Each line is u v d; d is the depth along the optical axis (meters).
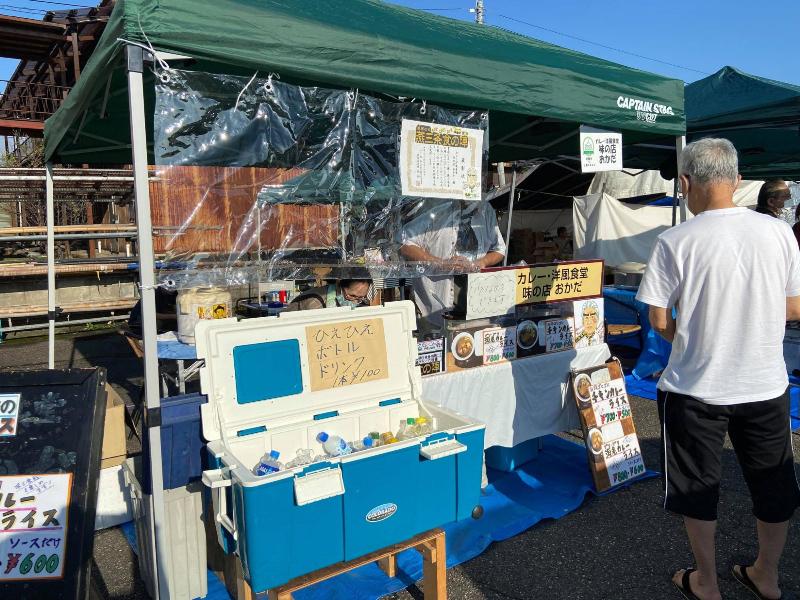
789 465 2.29
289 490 1.83
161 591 2.19
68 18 11.16
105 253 10.13
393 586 2.57
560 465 3.80
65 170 6.10
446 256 3.18
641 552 2.85
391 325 2.60
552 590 2.57
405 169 2.80
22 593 1.76
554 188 11.44
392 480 2.05
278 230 2.54
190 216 2.28
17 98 13.93
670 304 2.29
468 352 3.12
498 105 2.89
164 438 2.24
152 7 1.95
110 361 7.16
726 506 3.27
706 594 2.34
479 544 2.89
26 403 1.92
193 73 2.18
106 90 2.77
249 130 2.38
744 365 2.17
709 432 2.23
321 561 1.93
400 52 2.56
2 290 8.49
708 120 5.23
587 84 3.26
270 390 2.28
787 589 2.51
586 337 3.70
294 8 2.29
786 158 7.05
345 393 2.45
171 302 4.33
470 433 2.24
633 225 10.45
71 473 1.86
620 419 3.61
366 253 2.84
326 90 2.57
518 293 3.31
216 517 2.06
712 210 2.23
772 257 2.13
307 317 2.37
